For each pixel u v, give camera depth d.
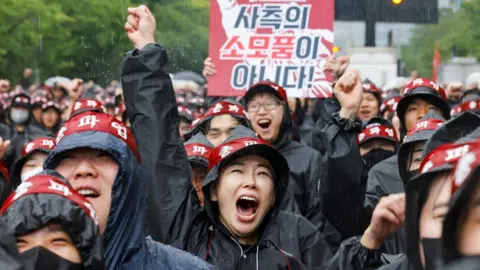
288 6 17.69
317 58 17.66
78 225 6.05
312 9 17.64
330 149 10.39
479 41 61.88
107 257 7.37
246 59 17.78
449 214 3.74
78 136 7.52
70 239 6.06
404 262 7.05
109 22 50.34
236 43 17.83
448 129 5.98
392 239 9.33
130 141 7.74
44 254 5.96
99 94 32.69
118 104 21.28
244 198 9.23
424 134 9.27
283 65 17.73
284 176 9.41
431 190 4.78
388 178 12.14
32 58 47.53
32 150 12.86
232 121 13.87
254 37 17.78
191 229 9.30
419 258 4.82
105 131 7.64
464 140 4.88
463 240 3.73
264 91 14.91
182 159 9.14
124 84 9.20
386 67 40.00
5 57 47.09
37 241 6.00
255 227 9.31
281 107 14.95
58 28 48.19
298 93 17.67
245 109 15.16
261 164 9.34
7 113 26.23
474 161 3.80
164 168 9.01
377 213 6.66
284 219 11.34
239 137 9.43
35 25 46.97
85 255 6.07
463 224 3.74
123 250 7.43
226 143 9.38
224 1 17.80
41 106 25.78
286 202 12.90
